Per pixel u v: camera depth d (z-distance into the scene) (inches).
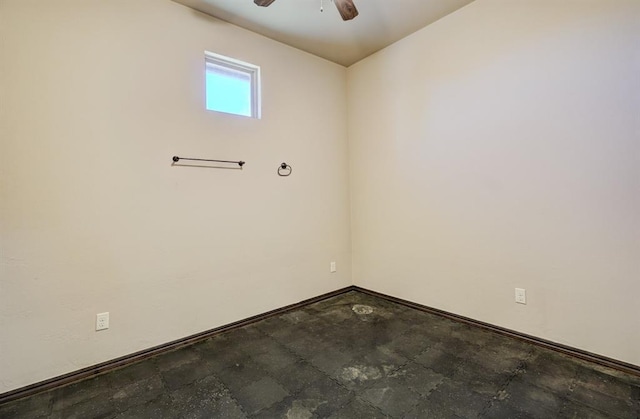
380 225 131.3
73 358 76.6
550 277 84.3
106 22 80.3
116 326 82.6
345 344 91.0
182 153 93.3
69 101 75.4
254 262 110.7
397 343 90.9
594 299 77.2
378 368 77.8
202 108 97.3
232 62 106.2
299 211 124.1
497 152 93.4
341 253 140.4
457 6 98.7
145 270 87.2
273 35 112.2
